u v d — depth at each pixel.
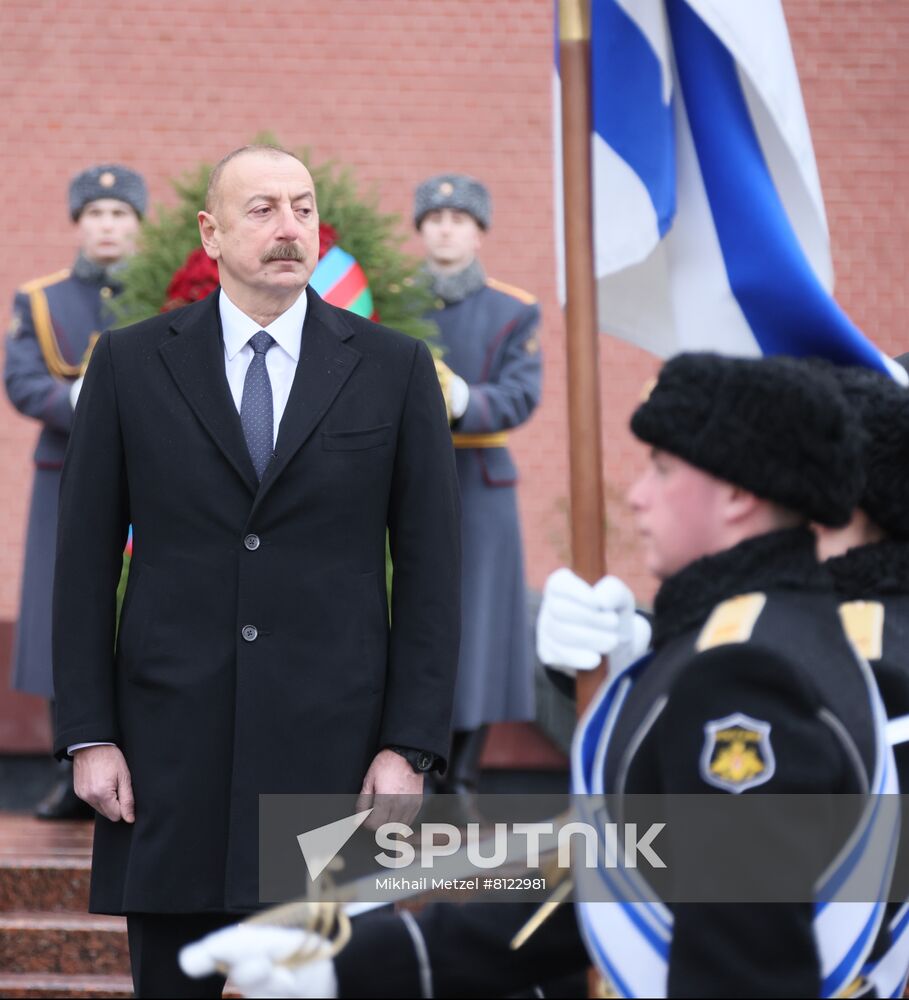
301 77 22.42
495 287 13.99
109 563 7.88
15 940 11.29
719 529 5.15
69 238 22.20
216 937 5.09
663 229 7.34
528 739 15.53
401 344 8.10
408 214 22.39
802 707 4.71
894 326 22.53
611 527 18.45
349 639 7.69
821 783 4.63
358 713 7.66
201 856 7.54
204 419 7.76
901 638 5.99
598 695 5.41
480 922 5.30
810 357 6.95
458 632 7.95
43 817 14.33
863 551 6.21
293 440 7.72
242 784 7.53
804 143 7.36
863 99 22.64
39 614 14.05
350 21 22.48
